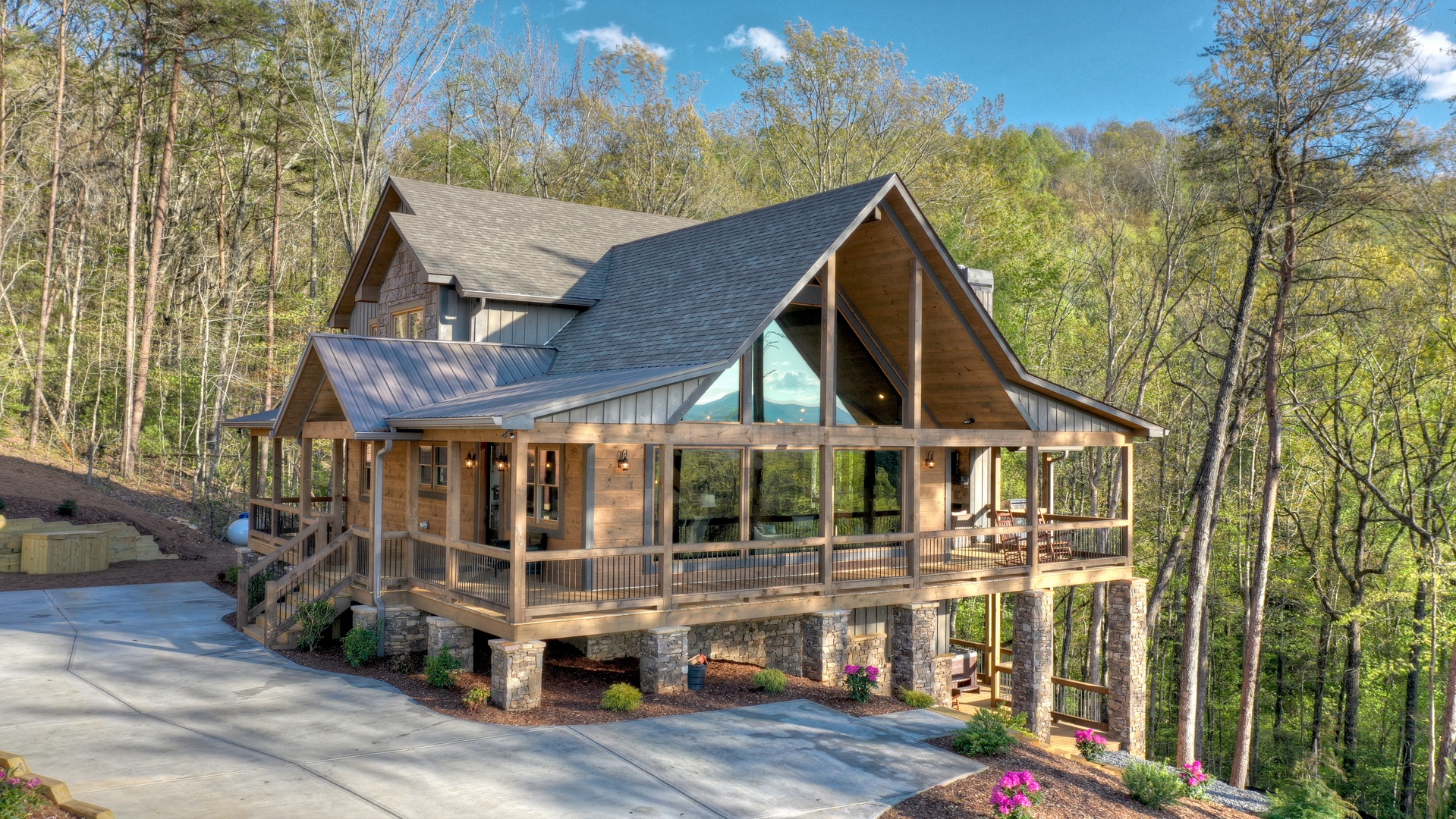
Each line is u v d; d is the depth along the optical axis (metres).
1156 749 31.52
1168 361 32.81
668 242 21.81
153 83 39.31
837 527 18.92
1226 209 23.23
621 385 13.87
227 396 38.22
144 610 19.23
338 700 13.29
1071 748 18.34
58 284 39.19
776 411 17.83
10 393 37.09
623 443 14.39
